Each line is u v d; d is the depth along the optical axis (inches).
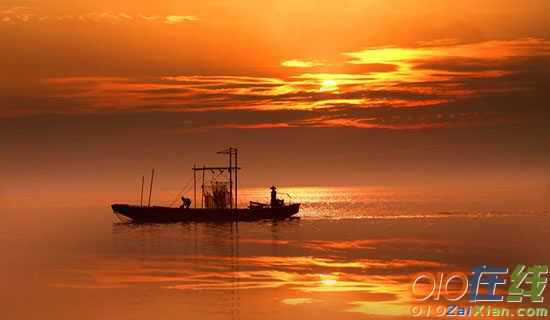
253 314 2994.6
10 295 3376.0
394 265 4205.2
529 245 4960.6
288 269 4092.0
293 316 2962.6
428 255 4584.2
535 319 2945.4
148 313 3014.3
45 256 4707.2
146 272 4008.4
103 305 3152.1
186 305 3144.7
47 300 3260.3
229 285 3597.4
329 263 4323.3
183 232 6294.3
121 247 5191.9
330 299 3262.8
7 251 5000.0
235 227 6756.9
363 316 2970.0
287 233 6156.5
